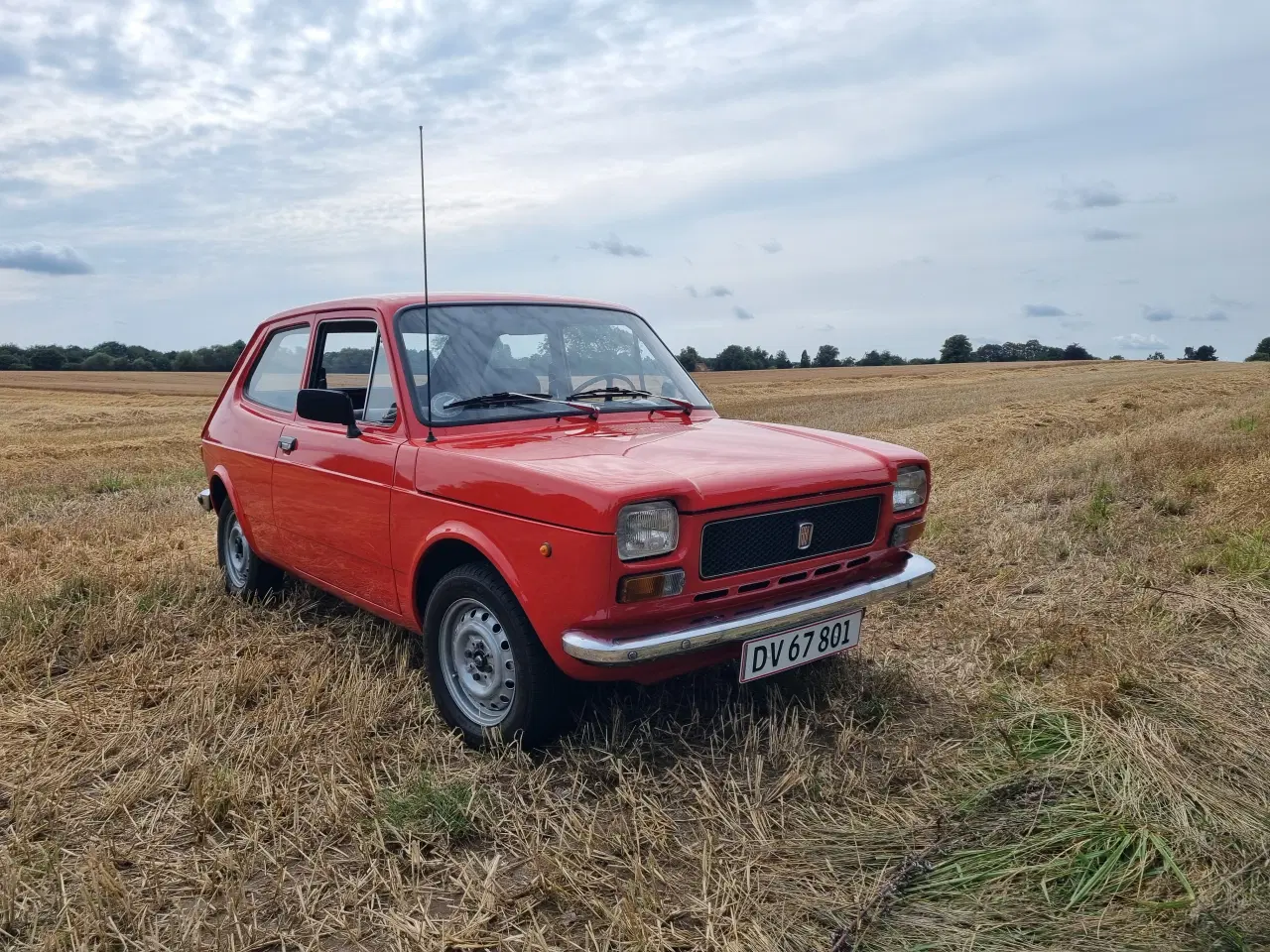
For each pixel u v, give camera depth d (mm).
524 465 2893
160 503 8891
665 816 2711
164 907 2355
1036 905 2246
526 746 3096
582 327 4195
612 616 2689
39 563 5969
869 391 37656
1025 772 2885
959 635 4285
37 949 2172
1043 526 6355
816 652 3197
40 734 3369
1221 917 2123
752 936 2160
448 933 2182
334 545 3910
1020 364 69688
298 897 2359
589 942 2180
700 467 2949
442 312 3816
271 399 4641
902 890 2334
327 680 3742
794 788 2885
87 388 44250
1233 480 7340
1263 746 2977
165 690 3703
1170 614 4266
